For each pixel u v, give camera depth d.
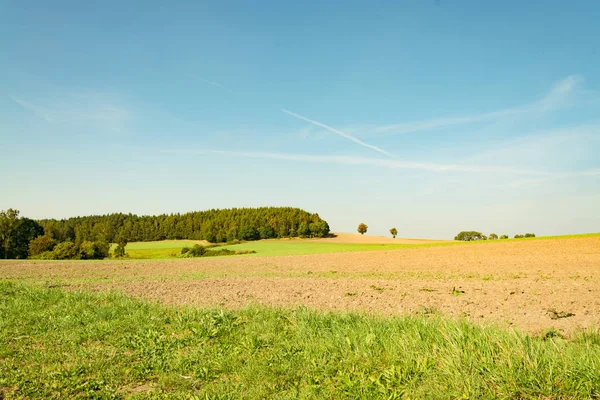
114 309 10.80
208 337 8.02
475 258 36.69
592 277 19.17
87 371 6.31
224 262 41.44
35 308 11.34
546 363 4.79
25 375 6.11
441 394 4.55
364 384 5.05
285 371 5.91
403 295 13.40
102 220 124.44
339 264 34.97
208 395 5.30
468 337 5.83
